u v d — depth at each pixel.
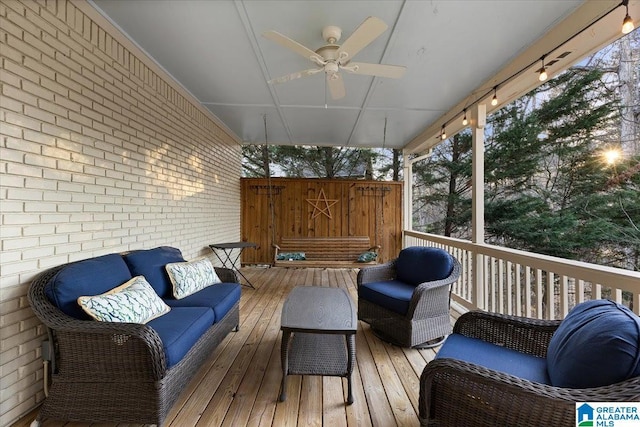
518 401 1.11
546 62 2.59
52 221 1.93
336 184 6.45
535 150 6.65
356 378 2.14
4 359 1.63
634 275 1.69
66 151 2.04
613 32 2.19
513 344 1.72
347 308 2.17
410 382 2.09
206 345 2.15
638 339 1.06
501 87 3.12
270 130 5.64
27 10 1.77
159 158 3.23
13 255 1.68
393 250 6.48
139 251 2.56
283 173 9.98
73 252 2.10
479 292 3.45
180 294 2.50
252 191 6.41
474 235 3.57
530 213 6.63
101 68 2.37
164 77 3.30
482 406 1.18
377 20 1.90
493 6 2.20
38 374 1.82
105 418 1.56
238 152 6.23
